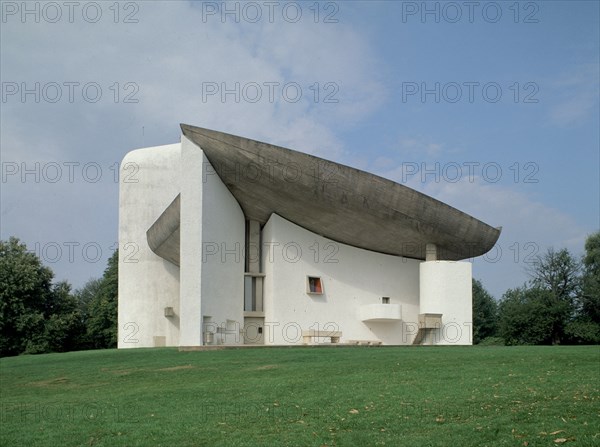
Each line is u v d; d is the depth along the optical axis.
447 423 11.43
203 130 26.78
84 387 17.59
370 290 31.83
